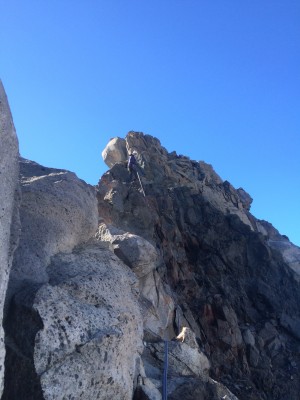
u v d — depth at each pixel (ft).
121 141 105.70
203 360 37.17
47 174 30.68
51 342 18.94
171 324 49.11
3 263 17.37
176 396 29.84
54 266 24.20
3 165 18.03
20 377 18.31
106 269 26.04
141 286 47.78
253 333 73.26
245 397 61.87
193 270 81.20
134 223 75.36
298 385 65.57
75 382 18.83
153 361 34.14
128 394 21.63
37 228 25.13
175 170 100.22
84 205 29.43
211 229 87.20
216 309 72.74
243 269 83.30
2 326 18.39
